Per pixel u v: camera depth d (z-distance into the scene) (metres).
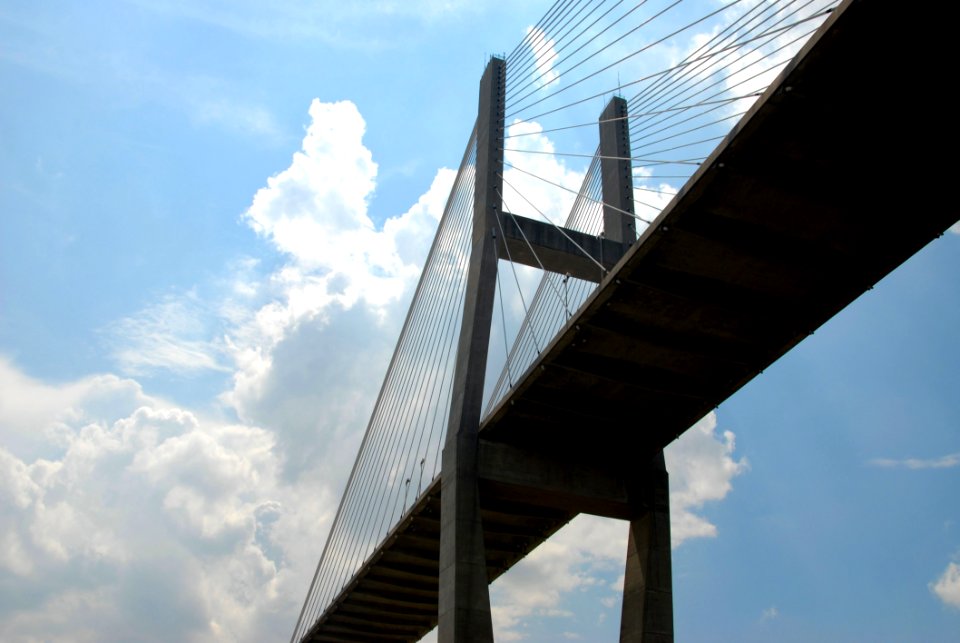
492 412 27.36
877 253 20.59
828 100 16.91
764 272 21.39
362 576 39.22
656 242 20.53
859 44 15.78
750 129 17.66
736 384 25.58
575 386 26.02
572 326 23.45
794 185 18.91
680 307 22.72
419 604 42.31
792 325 23.12
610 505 28.66
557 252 30.14
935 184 18.69
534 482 27.91
